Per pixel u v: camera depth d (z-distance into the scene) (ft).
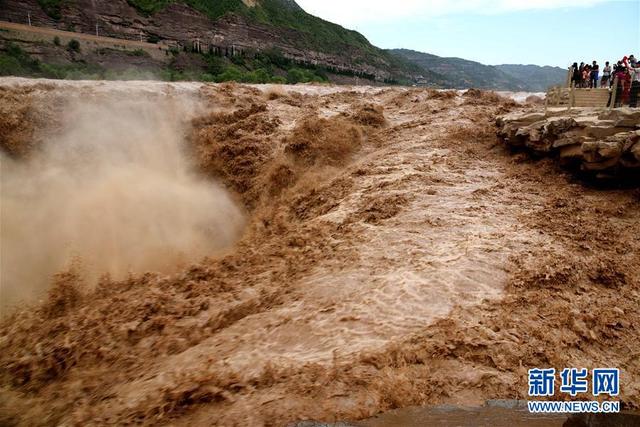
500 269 21.72
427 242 25.36
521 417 13.34
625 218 28.09
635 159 29.68
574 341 16.90
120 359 19.54
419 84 625.82
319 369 15.39
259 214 41.52
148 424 13.97
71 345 20.94
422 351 15.97
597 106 47.21
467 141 48.21
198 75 265.95
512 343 16.49
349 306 19.72
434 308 18.79
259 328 19.35
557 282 20.75
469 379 14.88
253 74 180.45
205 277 27.09
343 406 13.65
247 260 28.84
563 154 35.47
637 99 41.73
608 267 22.06
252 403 14.08
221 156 50.21
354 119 56.59
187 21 372.17
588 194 32.12
